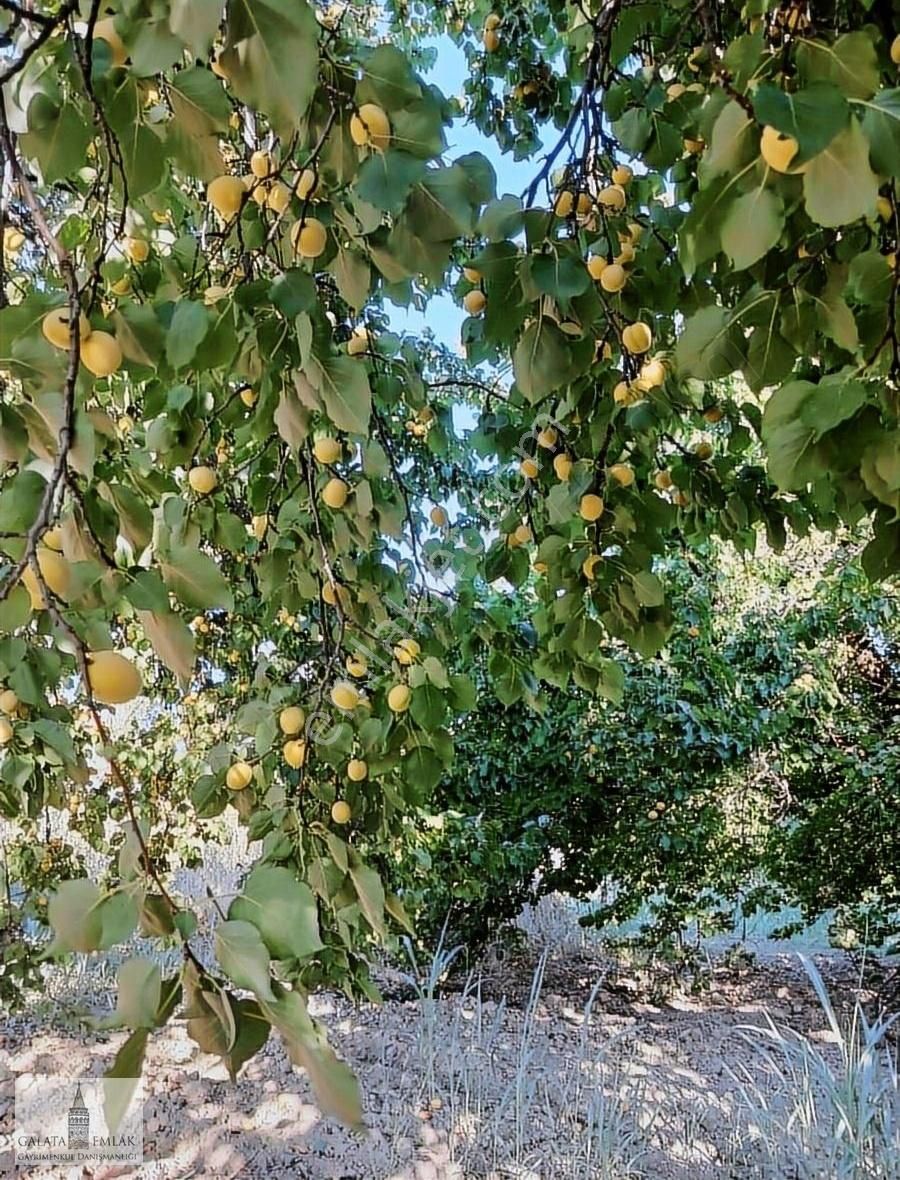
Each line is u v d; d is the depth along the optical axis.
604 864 4.58
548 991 4.62
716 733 4.14
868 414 0.96
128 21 0.65
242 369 1.27
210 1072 3.05
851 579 4.20
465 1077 3.05
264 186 1.01
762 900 4.63
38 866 3.02
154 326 0.82
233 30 0.61
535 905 4.79
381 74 0.77
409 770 1.74
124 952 3.72
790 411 0.95
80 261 1.31
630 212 1.62
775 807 4.66
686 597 4.16
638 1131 2.69
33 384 0.71
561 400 1.92
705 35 0.97
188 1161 2.50
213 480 1.44
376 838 2.44
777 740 4.42
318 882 1.47
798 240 0.96
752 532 1.98
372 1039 3.43
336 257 0.99
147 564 1.30
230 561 2.48
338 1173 2.47
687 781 4.37
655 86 1.35
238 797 1.71
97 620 1.09
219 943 0.57
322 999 3.90
